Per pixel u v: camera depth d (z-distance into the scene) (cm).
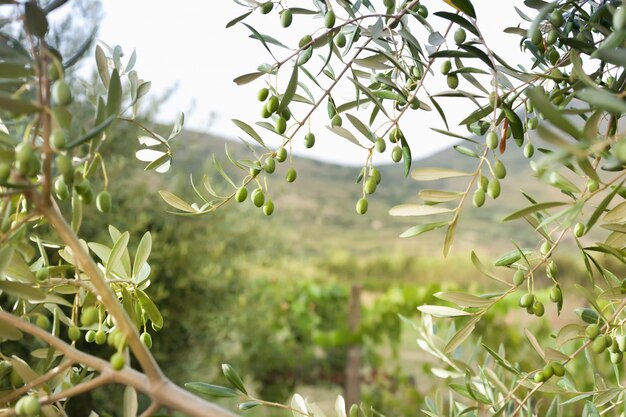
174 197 94
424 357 786
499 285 1051
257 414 748
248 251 595
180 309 509
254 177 93
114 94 62
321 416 103
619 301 91
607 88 80
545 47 93
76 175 66
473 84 92
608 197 61
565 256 838
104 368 63
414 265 1535
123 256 91
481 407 111
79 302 89
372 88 106
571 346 389
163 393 61
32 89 63
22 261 74
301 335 775
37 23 55
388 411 667
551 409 98
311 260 1534
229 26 95
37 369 87
